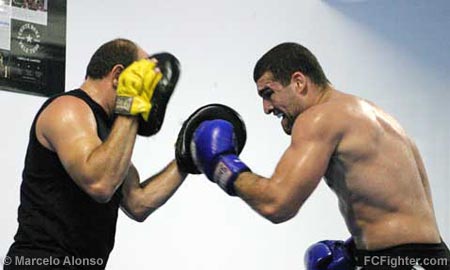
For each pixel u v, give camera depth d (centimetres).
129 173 267
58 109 234
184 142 265
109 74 245
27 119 358
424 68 484
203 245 405
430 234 240
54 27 371
